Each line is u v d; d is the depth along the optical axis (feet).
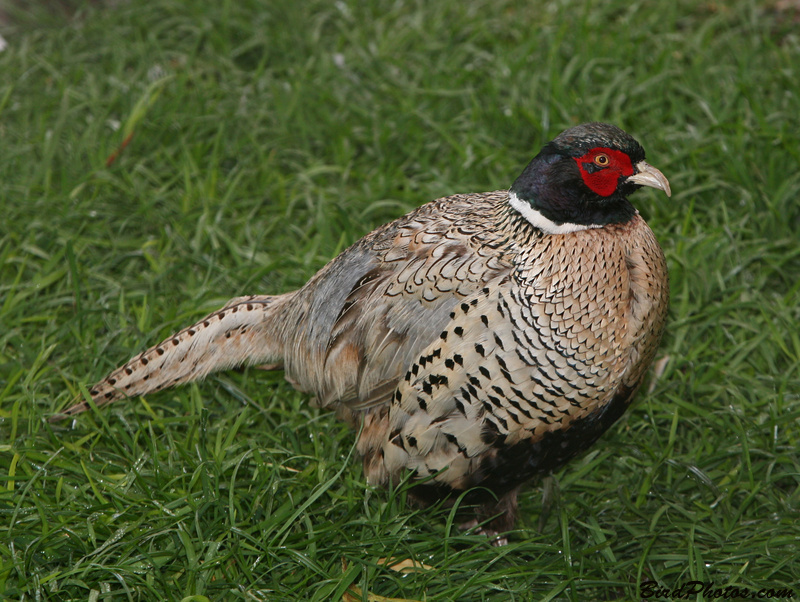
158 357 19.99
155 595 16.57
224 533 17.44
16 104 30.83
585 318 16.71
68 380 21.45
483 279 17.04
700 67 30.42
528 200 17.02
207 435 20.27
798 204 25.62
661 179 16.78
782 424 20.45
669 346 22.79
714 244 24.59
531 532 18.99
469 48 32.48
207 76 32.71
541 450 17.58
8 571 16.33
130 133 28.37
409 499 19.24
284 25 34.04
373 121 29.73
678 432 21.24
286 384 21.74
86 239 25.07
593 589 17.75
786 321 22.68
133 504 17.75
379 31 33.53
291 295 20.17
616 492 19.72
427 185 26.96
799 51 31.37
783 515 18.74
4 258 24.17
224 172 28.91
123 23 34.47
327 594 16.63
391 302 17.85
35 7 35.40
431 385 17.19
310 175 27.81
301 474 19.13
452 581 17.48
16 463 18.39
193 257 24.82
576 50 31.09
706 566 17.53
